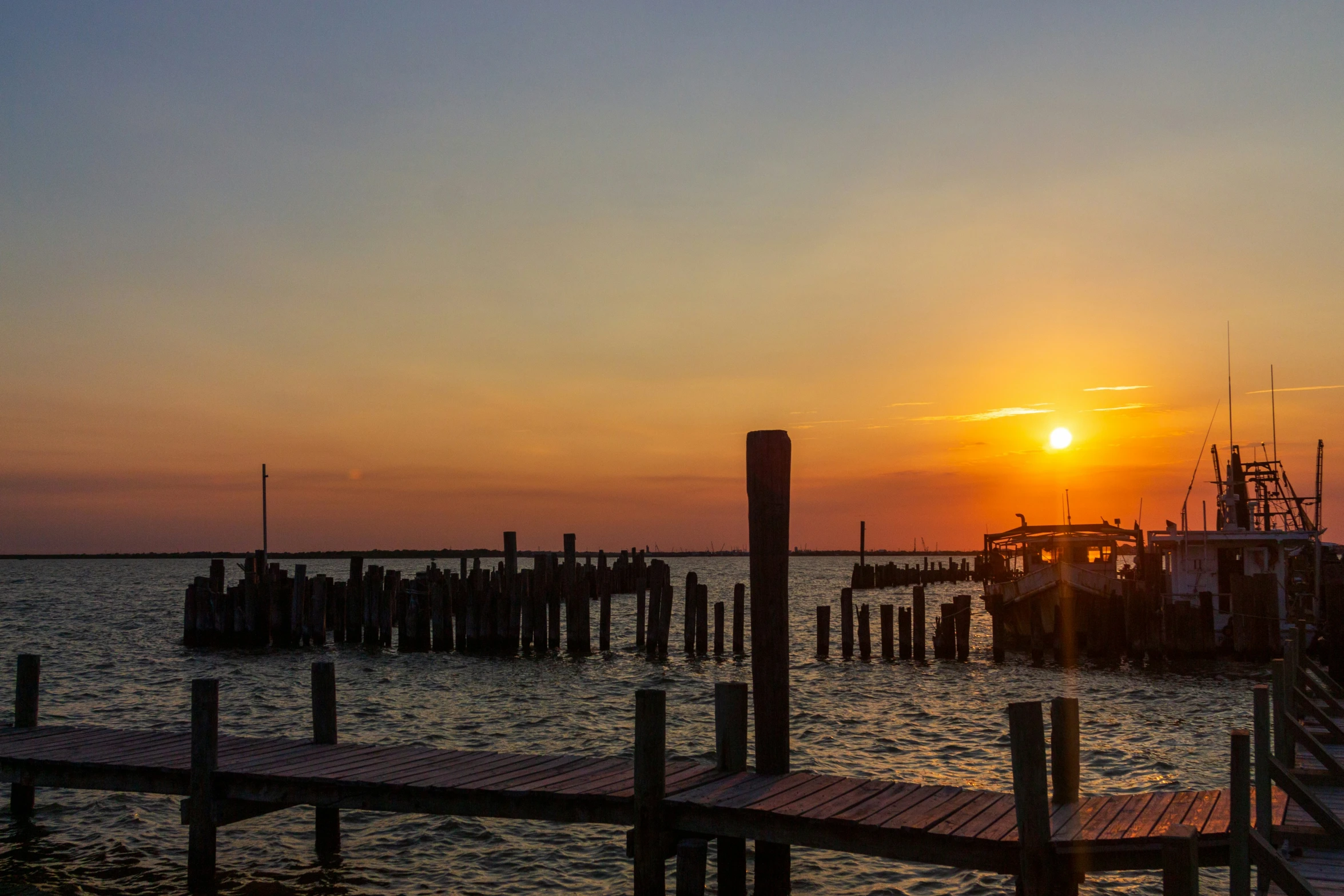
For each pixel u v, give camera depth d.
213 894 12.23
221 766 12.52
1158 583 37.41
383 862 13.48
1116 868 9.05
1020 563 49.09
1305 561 39.91
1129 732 23.61
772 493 11.75
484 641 37.59
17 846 14.05
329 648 39.16
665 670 34.19
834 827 9.79
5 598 82.62
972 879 12.91
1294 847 10.50
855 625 60.50
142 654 38.75
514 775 11.84
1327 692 18.25
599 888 12.65
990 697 28.98
